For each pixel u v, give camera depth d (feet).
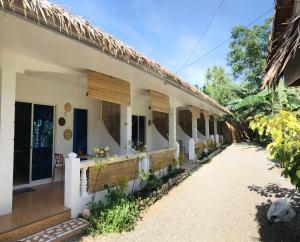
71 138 25.38
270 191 23.07
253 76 70.90
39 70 16.03
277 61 10.00
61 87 24.43
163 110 28.94
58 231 13.50
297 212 17.39
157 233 14.39
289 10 10.39
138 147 23.80
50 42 12.34
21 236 12.66
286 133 10.02
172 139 33.22
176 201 20.35
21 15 8.82
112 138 28.58
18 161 20.76
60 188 20.25
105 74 18.99
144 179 21.86
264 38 69.05
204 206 19.07
